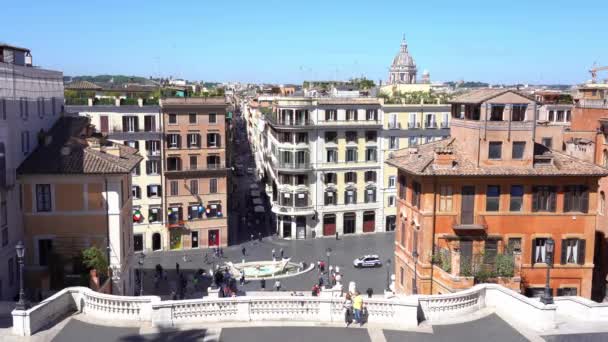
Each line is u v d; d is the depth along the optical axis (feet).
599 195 173.27
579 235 145.38
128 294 167.53
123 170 147.13
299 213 314.55
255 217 366.43
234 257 278.46
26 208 145.89
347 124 317.42
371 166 326.24
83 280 136.67
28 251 146.92
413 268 150.92
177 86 386.93
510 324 91.25
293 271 251.60
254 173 554.05
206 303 90.12
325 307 91.04
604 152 174.60
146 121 279.49
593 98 232.73
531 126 144.87
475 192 143.23
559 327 90.89
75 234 147.84
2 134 134.10
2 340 83.25
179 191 288.71
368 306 91.25
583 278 146.30
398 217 166.50
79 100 273.13
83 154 151.64
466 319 93.15
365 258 260.21
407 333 86.74
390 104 326.03
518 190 144.15
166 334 85.46
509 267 133.49
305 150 312.29
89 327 88.07
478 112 150.10
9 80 139.95
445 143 159.94
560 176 143.23
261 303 91.35
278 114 319.27
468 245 143.74
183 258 275.39
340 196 322.75
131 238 175.63
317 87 492.95
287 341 83.15
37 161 147.74
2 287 132.98
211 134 290.15
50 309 89.92
